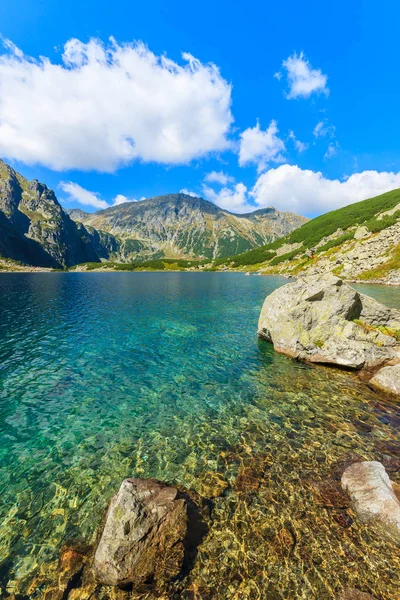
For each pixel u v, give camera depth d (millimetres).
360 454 11242
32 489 9969
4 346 26188
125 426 13930
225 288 82375
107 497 9641
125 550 7000
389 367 17641
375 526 7879
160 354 24422
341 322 22328
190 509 8781
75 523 8625
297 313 23922
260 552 7453
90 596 6582
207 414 14914
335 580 6715
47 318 38250
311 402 15836
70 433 13367
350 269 85688
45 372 20547
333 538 7730
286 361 22547
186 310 45562
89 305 50219
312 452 11453
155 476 10469
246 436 12820
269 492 9430
